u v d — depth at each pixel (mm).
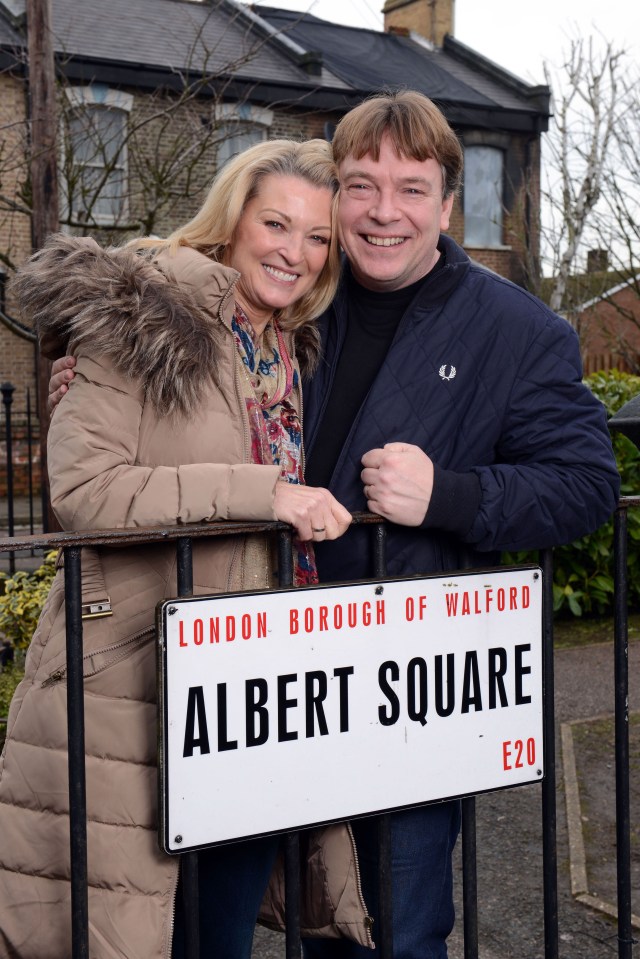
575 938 2869
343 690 1705
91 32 15438
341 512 1700
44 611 1852
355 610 1711
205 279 1773
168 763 1544
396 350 2068
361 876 2125
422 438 2035
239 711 1601
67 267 1699
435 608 1808
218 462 1751
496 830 3611
